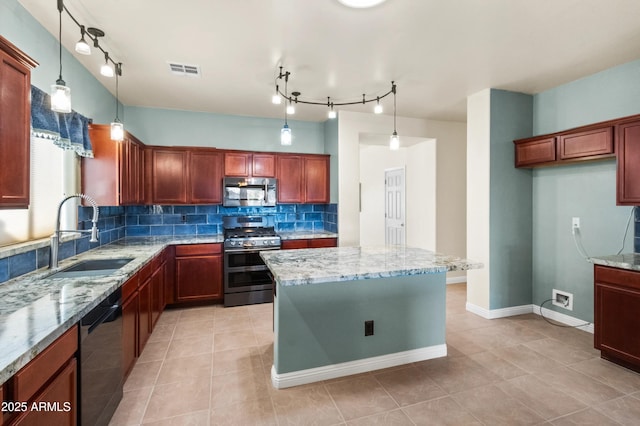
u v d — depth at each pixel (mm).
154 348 2867
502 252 3592
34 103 2068
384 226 6418
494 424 1881
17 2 1962
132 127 4184
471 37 2428
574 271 3332
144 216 4305
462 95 3744
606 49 2623
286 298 2268
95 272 2291
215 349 2857
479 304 3678
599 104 3082
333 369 2391
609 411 1987
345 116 4465
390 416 1960
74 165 2781
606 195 3055
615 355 2506
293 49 2617
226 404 2082
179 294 3918
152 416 1960
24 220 2170
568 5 2027
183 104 4109
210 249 4023
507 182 3594
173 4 2012
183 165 4180
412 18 2172
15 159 1524
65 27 2270
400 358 2576
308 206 5043
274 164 4551
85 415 1533
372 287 2492
